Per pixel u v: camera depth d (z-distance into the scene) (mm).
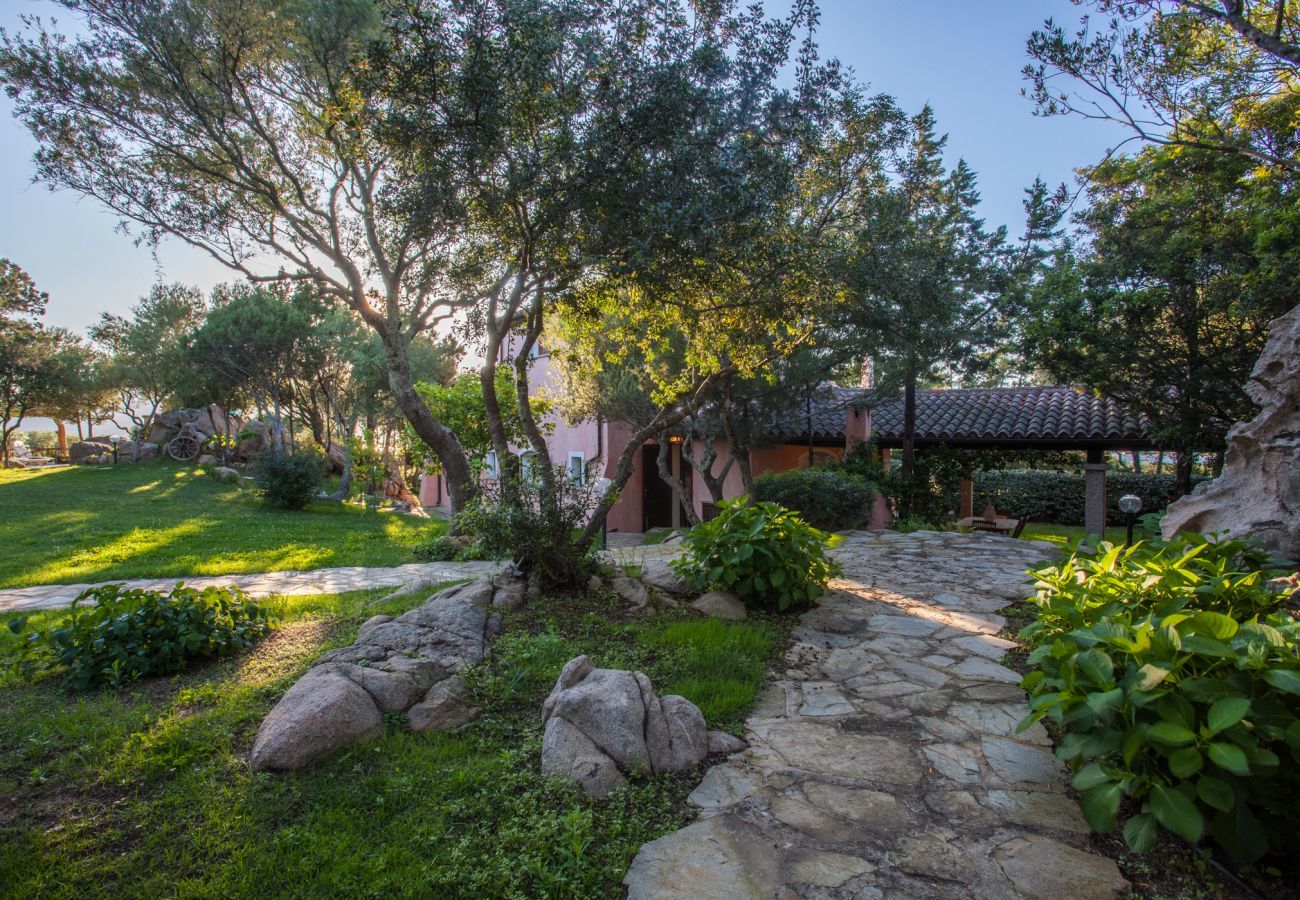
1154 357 10102
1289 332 5281
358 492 19188
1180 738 2199
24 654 4254
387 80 4477
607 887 2367
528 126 4672
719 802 2898
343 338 23734
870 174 6543
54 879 2346
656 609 5625
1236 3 6410
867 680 4328
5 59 7465
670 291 5184
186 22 7930
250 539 11898
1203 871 2395
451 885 2348
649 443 16500
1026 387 16703
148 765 3082
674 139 4773
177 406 31125
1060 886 2340
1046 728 3598
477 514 6125
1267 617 2920
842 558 8648
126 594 4516
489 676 4031
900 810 2824
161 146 8500
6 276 26328
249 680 4168
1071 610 3275
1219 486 5676
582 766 2986
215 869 2404
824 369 10828
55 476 21094
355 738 3268
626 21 4855
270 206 9609
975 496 18312
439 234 5289
